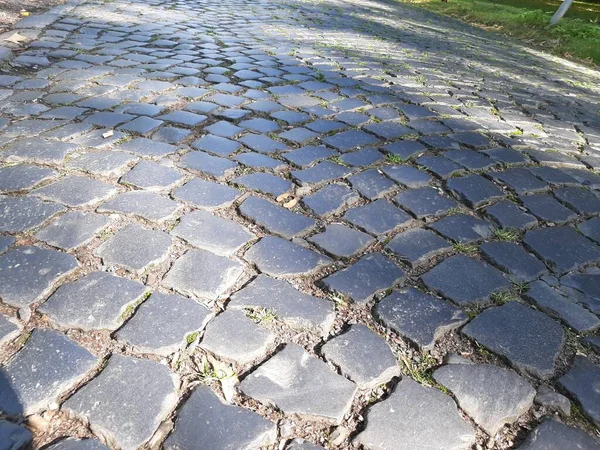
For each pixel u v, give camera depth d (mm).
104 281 1842
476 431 1446
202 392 1474
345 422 1434
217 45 5652
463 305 1916
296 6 10055
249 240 2176
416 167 3012
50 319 1664
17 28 5242
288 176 2748
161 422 1379
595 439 1458
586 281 2141
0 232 2047
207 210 2350
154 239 2096
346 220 2402
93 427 1348
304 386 1523
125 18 6508
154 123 3221
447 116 4043
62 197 2311
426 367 1644
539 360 1696
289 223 2326
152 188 2465
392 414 1464
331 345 1681
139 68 4398
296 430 1396
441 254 2219
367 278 2008
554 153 3570
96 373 1501
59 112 3266
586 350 1771
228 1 9492
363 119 3709
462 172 3008
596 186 3090
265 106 3752
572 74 7270
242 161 2848
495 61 7270
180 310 1750
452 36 9227
